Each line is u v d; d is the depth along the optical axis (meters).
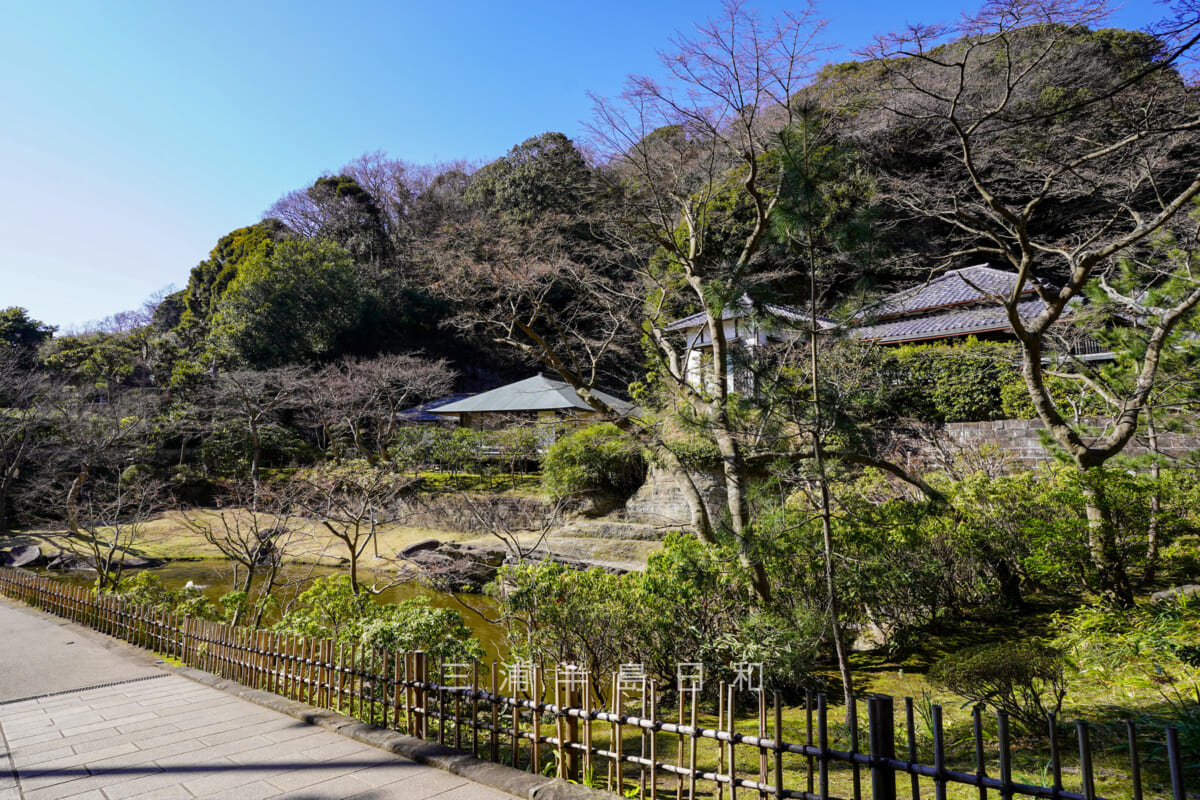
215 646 5.91
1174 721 3.47
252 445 24.20
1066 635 5.36
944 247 12.06
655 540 13.58
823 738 2.43
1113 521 5.84
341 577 8.04
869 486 8.18
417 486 18.52
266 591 9.42
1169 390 6.00
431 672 4.57
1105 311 6.85
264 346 29.11
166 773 3.31
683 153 9.23
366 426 26.25
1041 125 7.80
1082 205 10.16
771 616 5.55
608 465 15.76
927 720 4.19
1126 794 2.87
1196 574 6.59
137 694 5.19
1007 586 6.93
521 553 9.83
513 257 10.27
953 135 9.12
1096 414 9.59
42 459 21.61
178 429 24.16
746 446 6.20
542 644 5.84
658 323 9.96
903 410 12.11
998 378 12.11
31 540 18.89
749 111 7.56
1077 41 8.26
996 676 3.56
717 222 10.05
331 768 3.34
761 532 5.54
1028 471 7.74
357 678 4.39
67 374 29.05
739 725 4.83
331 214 38.84
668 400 8.75
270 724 4.20
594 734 4.98
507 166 30.03
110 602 8.15
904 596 6.64
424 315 35.25
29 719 4.50
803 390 5.25
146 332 34.66
